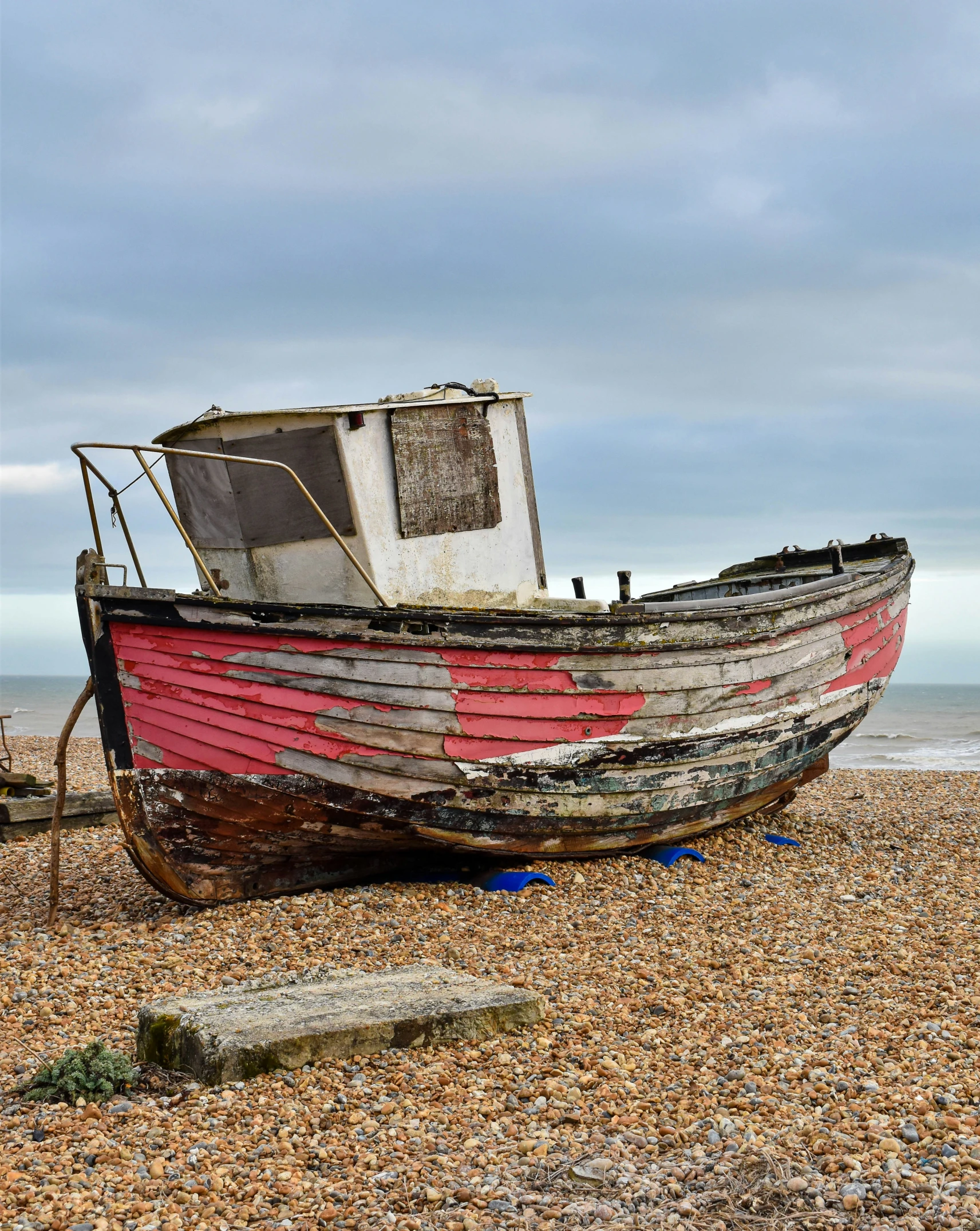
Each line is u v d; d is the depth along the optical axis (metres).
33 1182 4.02
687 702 9.49
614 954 7.21
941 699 74.38
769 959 7.14
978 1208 3.81
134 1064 5.27
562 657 8.74
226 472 8.97
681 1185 4.04
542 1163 4.21
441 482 9.12
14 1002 6.29
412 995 5.77
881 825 12.78
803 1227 3.71
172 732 7.85
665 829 9.99
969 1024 5.84
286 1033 5.11
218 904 8.44
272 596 9.02
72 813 12.22
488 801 8.77
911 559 12.78
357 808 8.39
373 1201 3.92
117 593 7.58
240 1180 4.07
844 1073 5.16
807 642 10.49
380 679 8.13
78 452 7.61
